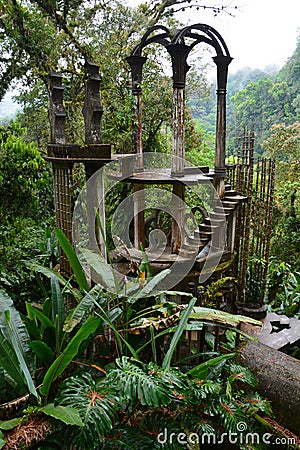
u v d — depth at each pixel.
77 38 6.43
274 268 5.30
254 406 2.10
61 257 3.62
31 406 1.78
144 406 1.99
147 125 6.63
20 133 4.33
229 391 2.03
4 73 6.03
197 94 7.81
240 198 3.94
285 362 2.41
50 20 6.11
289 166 8.83
